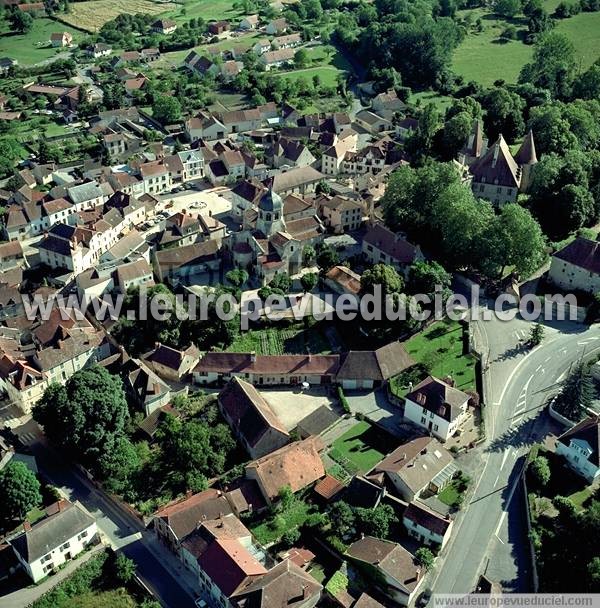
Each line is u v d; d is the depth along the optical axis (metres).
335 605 129.62
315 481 153.25
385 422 171.50
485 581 130.38
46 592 134.75
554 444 161.25
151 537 146.62
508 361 186.88
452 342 194.00
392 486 150.12
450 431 162.62
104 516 151.38
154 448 166.25
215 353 185.25
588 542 130.75
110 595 136.12
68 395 160.62
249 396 168.88
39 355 182.38
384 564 130.50
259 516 148.12
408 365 184.38
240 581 126.06
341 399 177.38
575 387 165.25
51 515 140.62
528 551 138.12
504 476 154.62
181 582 137.00
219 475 158.25
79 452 161.38
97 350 193.12
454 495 149.62
